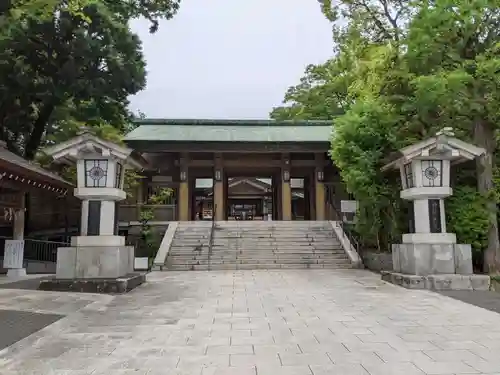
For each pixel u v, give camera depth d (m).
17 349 5.61
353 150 14.23
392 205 13.99
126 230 20.80
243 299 9.39
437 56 12.16
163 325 6.91
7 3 11.26
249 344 5.73
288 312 7.91
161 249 17.28
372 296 9.72
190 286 11.54
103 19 18.98
